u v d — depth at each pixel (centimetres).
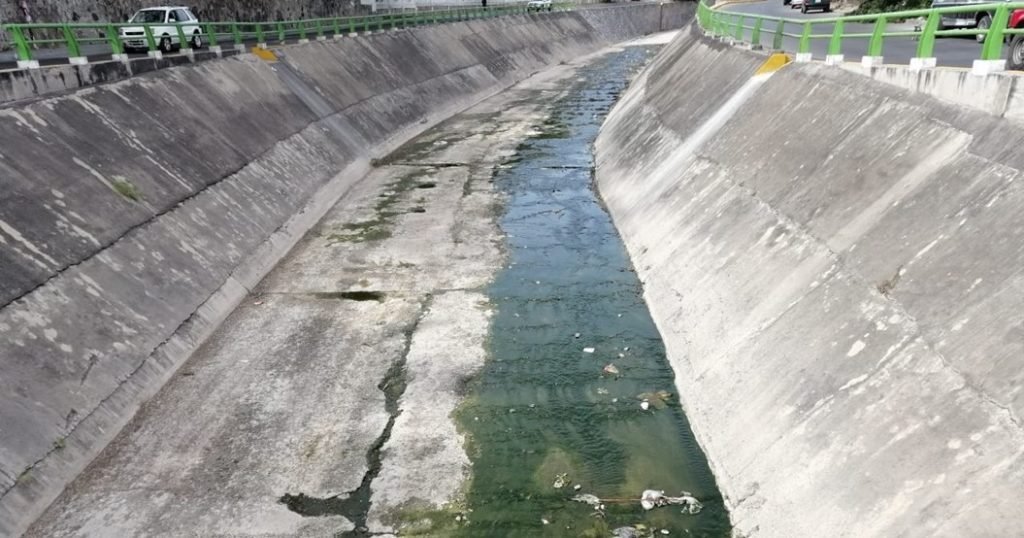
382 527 897
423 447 1049
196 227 1595
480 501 941
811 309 1045
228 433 1071
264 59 2698
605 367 1265
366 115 3078
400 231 1980
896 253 977
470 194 2347
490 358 1299
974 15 1995
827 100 1484
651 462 1008
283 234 1867
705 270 1402
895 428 778
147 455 1018
